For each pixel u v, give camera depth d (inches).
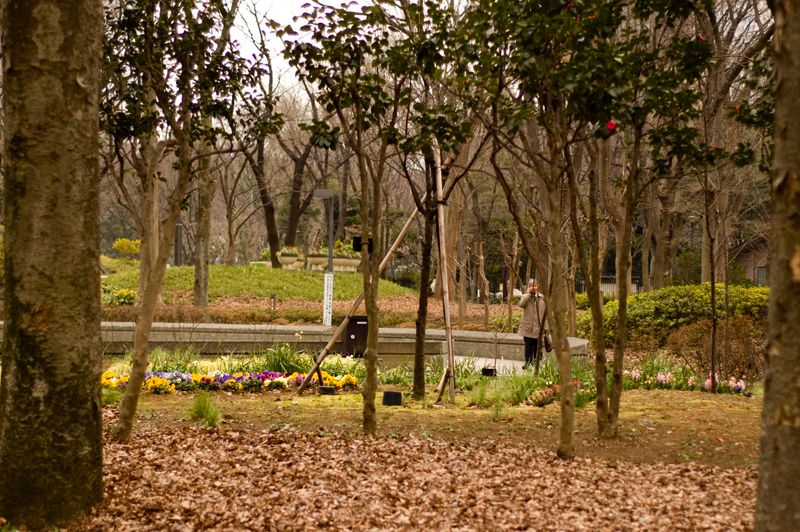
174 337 526.3
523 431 269.3
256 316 824.9
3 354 161.5
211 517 168.2
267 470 206.8
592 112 211.3
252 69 268.5
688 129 237.0
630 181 245.9
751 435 264.5
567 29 206.1
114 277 1162.6
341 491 189.2
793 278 105.8
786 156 106.3
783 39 107.0
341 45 240.4
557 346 228.5
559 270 223.9
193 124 282.4
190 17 249.1
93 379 165.6
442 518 170.9
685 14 242.4
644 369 404.2
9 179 157.6
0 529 155.6
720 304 670.5
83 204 160.6
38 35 154.3
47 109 155.4
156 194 830.5
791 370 106.1
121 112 276.5
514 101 238.8
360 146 247.4
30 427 158.4
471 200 1269.7
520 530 164.2
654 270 1259.8
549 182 218.5
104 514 166.9
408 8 230.8
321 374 383.9
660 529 164.4
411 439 249.1
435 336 593.6
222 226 2193.7
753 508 181.8
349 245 1398.9
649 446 250.1
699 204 1009.5
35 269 157.1
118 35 255.4
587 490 194.2
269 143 1592.0
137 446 229.1
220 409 303.0
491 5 213.9
